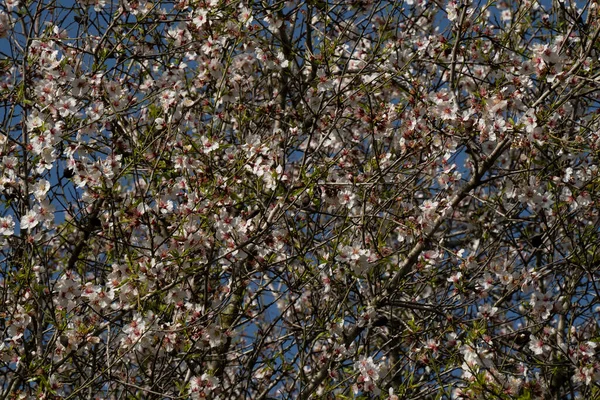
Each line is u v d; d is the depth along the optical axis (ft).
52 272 24.76
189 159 23.18
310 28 29.81
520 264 28.48
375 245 23.47
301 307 28.04
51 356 22.49
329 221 24.70
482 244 29.19
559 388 26.71
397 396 21.86
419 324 24.98
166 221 24.11
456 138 24.34
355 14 28.96
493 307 23.88
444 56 27.40
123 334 21.56
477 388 21.34
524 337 27.43
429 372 26.48
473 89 27.94
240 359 26.63
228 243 22.22
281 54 25.98
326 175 23.56
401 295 27.78
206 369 24.89
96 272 24.32
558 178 24.58
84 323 23.35
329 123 27.07
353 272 23.91
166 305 22.43
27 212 22.20
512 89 25.46
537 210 24.79
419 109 24.34
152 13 26.32
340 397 22.18
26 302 23.16
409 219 24.81
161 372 22.86
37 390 20.94
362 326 23.75
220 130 27.40
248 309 26.21
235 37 25.20
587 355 23.13
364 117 24.39
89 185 21.50
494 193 30.32
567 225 27.20
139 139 24.61
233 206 23.06
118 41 24.88
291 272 24.52
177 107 23.53
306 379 23.30
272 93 29.73
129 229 23.09
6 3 25.41
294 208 22.88
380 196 26.18
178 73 25.86
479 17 26.50
